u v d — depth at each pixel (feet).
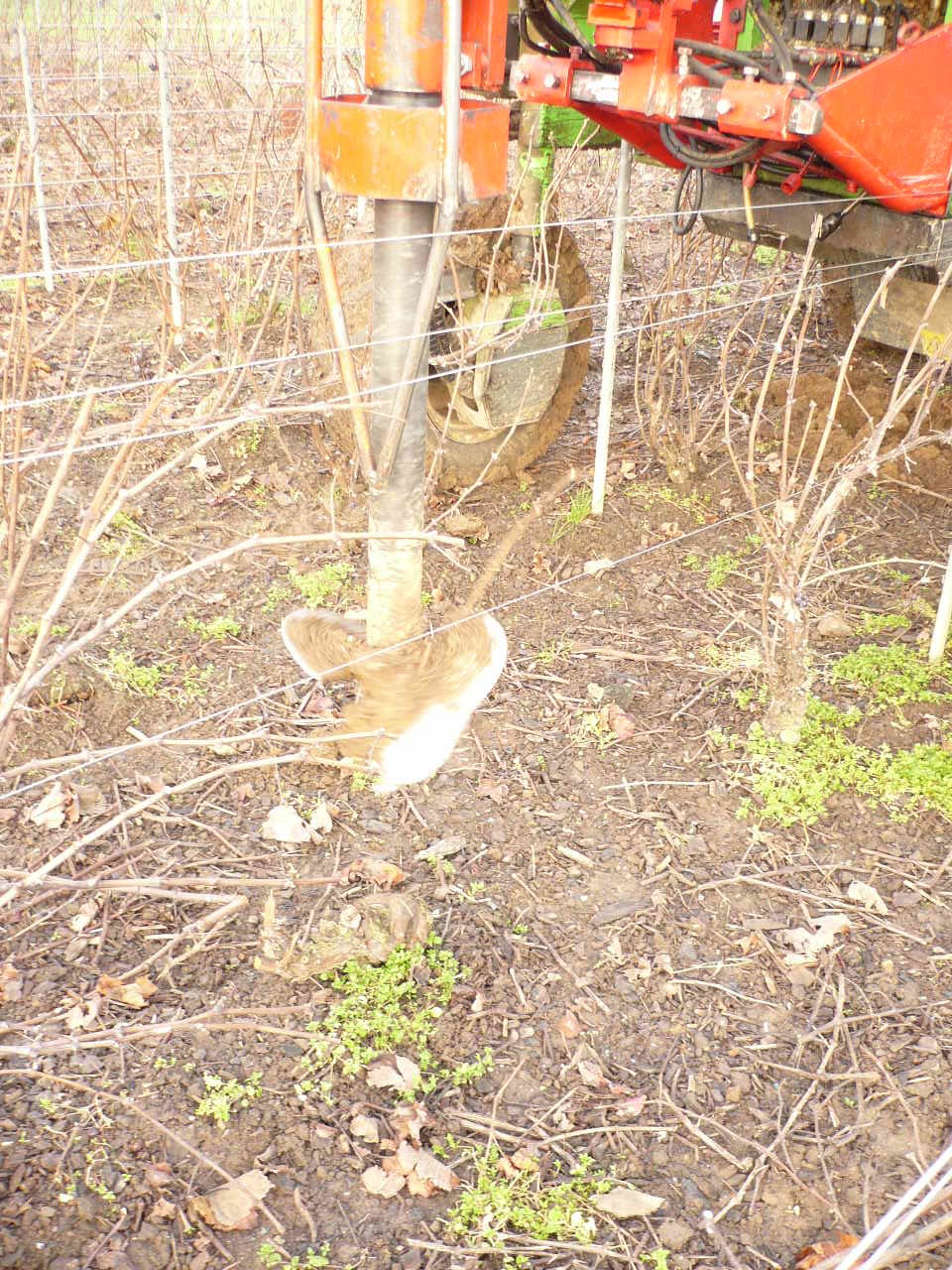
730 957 5.83
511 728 7.21
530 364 9.04
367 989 5.53
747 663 7.75
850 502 9.64
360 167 4.10
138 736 6.93
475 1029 5.43
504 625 8.09
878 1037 5.45
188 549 8.71
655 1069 5.31
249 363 5.75
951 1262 4.53
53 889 4.55
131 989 5.38
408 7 3.97
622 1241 4.65
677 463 9.63
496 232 8.73
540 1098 5.17
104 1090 5.02
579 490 9.63
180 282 10.30
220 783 6.66
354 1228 4.66
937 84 6.42
